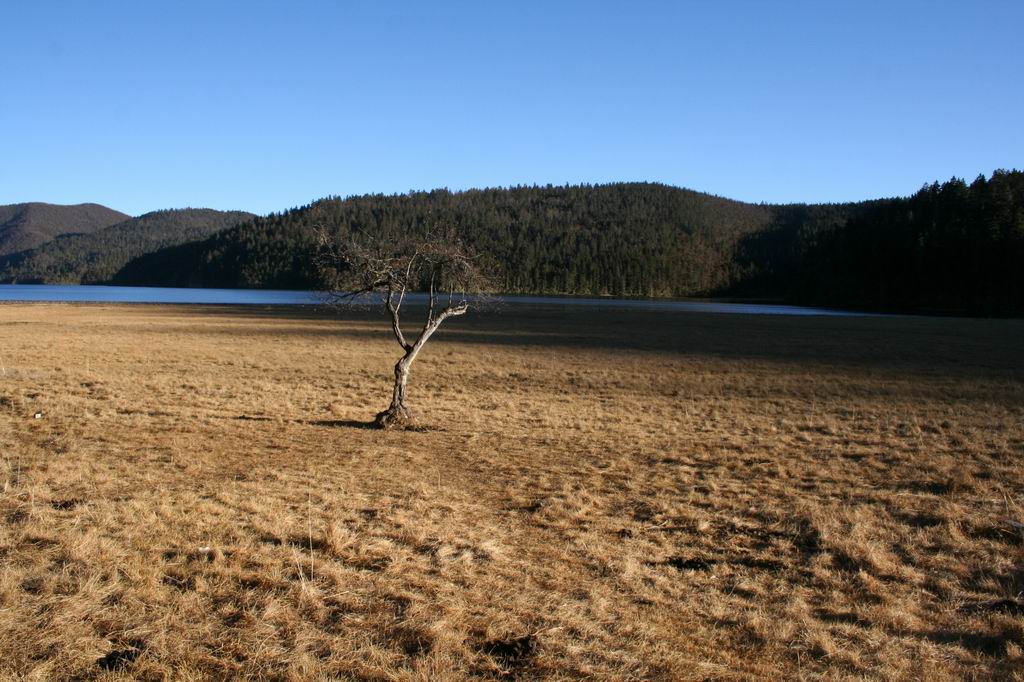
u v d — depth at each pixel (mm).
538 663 4715
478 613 5496
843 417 17453
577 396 21156
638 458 12359
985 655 5055
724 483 10516
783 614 5727
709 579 6535
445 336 46375
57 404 16484
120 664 4500
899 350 38312
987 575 6703
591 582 6293
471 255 15641
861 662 4914
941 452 13016
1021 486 10344
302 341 39938
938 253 109875
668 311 94875
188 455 11500
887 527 8297
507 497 9469
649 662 4801
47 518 7473
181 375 23891
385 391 21609
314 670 4496
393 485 9945
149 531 7176
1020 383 24766
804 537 7918
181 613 5234
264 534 7293
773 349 38625
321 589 5852
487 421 16203
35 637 4758
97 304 86688
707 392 22328
